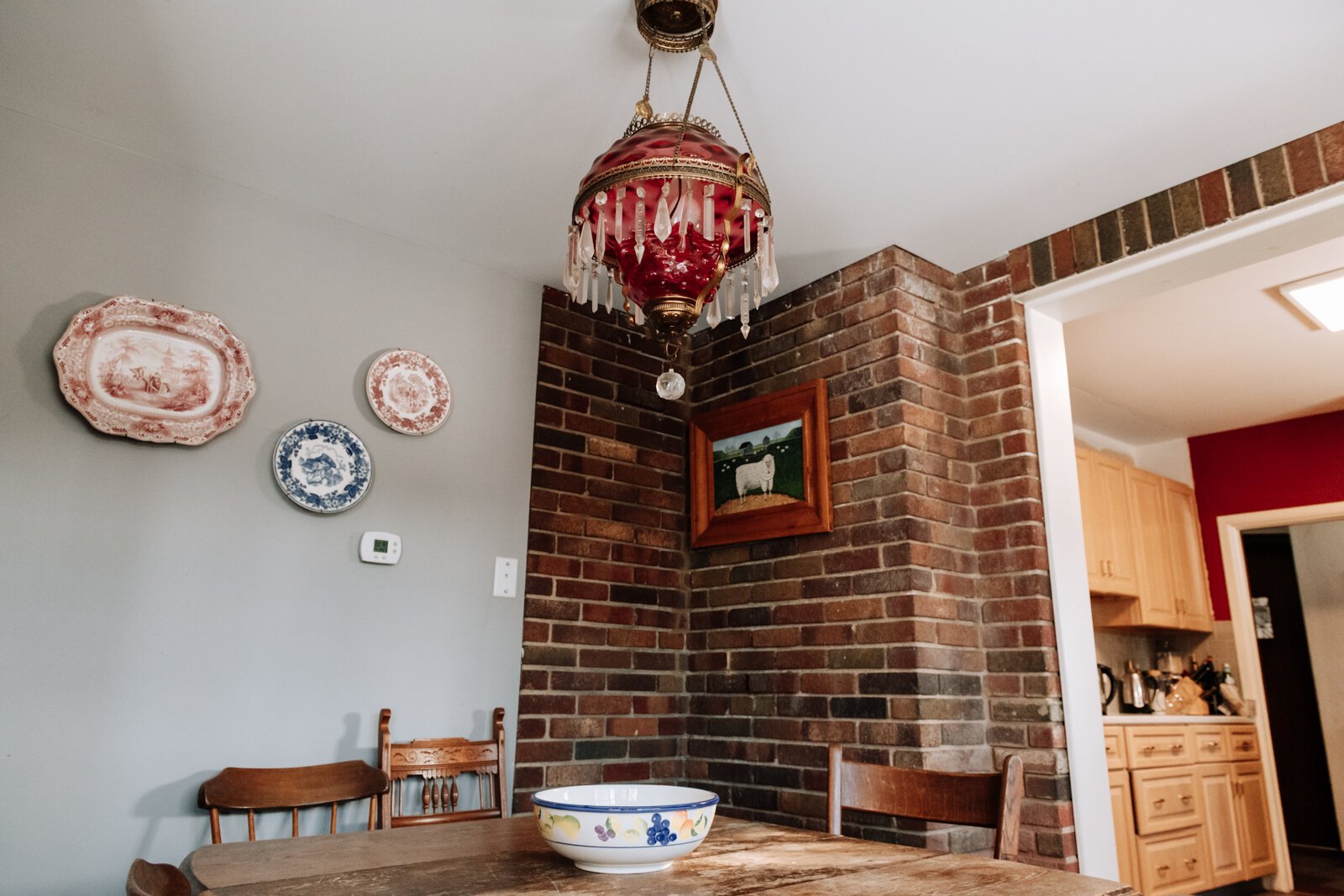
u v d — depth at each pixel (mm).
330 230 2523
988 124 2074
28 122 2062
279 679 2201
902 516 2459
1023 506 2514
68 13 1745
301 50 1857
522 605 2688
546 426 2867
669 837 1081
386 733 2201
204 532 2154
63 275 2055
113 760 1943
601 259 1563
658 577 3033
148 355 2113
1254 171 2182
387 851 1251
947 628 2451
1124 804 3488
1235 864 3971
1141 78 1906
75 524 1979
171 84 1965
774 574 2807
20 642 1875
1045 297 2615
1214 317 3279
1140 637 4891
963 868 1162
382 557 2424
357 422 2463
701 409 3227
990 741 2469
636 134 1519
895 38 1786
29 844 1820
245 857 1206
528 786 2572
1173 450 5012
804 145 2164
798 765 2590
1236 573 4680
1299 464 4523
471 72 1922
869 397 2631
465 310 2768
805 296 2924
